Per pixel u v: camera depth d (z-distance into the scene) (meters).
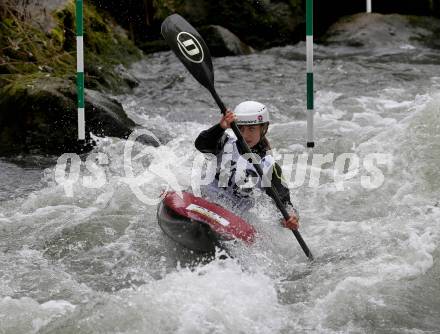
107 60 27.50
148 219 14.03
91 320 9.67
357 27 35.25
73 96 19.80
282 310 10.30
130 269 11.96
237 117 12.37
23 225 13.82
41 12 25.44
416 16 36.53
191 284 10.73
